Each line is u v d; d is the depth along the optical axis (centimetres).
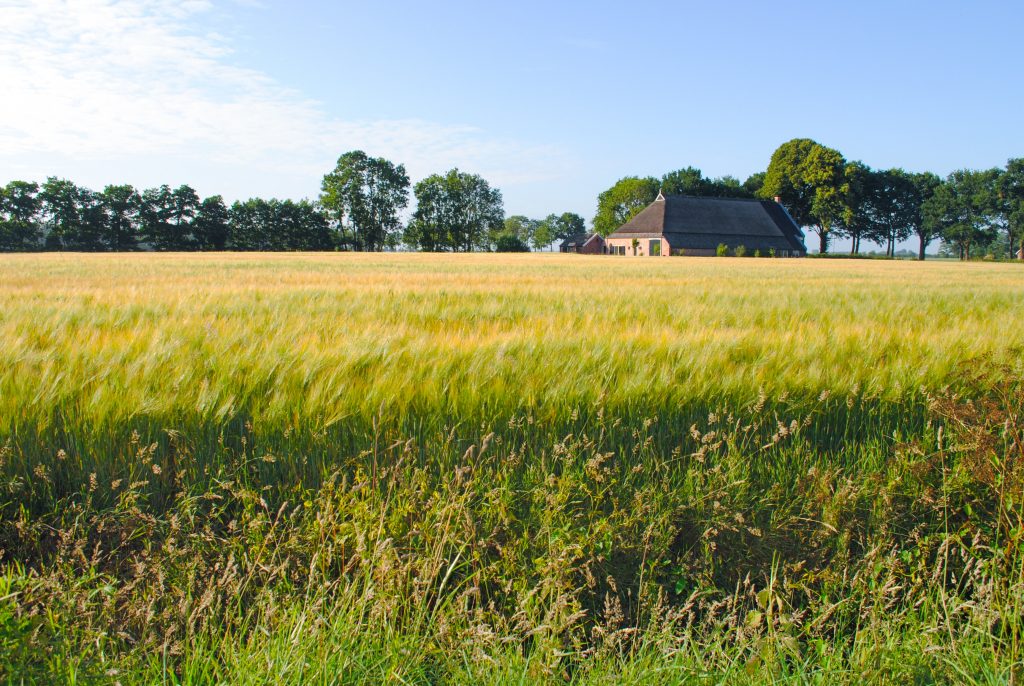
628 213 10550
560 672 240
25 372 359
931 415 396
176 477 321
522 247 9825
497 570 288
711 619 263
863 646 249
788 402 402
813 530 319
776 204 8869
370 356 431
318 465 339
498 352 422
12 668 204
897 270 3306
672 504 324
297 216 8925
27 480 310
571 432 363
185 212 8156
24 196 7319
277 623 240
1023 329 631
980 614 256
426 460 343
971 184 9156
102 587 256
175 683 212
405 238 10262
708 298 1031
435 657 239
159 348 429
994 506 334
